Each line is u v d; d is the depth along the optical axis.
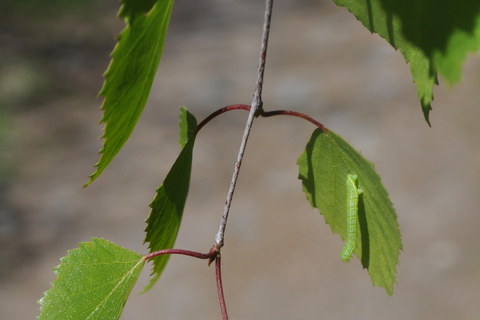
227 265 7.42
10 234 8.03
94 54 12.74
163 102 11.09
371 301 6.81
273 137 9.77
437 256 7.20
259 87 1.23
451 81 1.04
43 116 10.67
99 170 1.11
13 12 13.97
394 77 10.95
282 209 8.19
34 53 12.55
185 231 7.91
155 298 7.05
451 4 1.02
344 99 10.48
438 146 8.98
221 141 9.77
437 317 6.50
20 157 9.64
